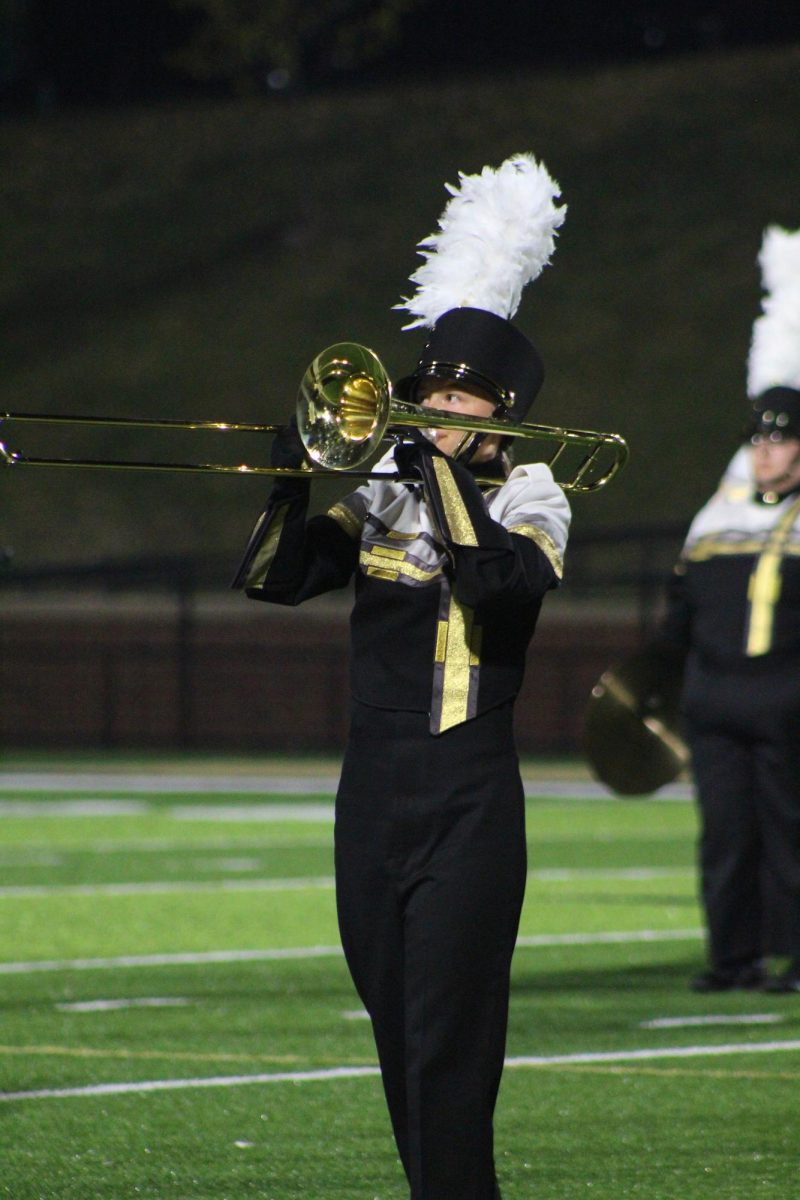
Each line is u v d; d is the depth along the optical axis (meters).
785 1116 19.53
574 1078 21.23
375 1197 16.56
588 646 77.38
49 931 32.62
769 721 26.31
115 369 112.25
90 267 124.12
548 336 108.19
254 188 128.50
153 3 145.88
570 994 26.52
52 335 117.00
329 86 141.38
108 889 38.47
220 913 35.03
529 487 14.19
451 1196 13.57
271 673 81.25
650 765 28.86
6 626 83.25
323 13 138.38
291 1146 18.25
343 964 29.11
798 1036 23.64
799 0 134.88
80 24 146.75
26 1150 18.02
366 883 13.81
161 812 55.28
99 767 71.38
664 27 138.00
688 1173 17.39
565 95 129.75
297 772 69.19
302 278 117.50
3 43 146.75
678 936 32.25
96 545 97.62
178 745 81.62
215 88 145.75
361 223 121.50
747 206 115.00
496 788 13.70
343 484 97.94
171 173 132.38
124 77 147.12
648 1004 25.75
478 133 127.38
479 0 141.00
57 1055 22.27
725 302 108.06
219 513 99.00
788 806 26.53
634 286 110.62
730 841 26.80
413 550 13.98
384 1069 14.08
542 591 13.65
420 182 124.00
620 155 121.69
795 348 28.42
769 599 26.55
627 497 93.81
